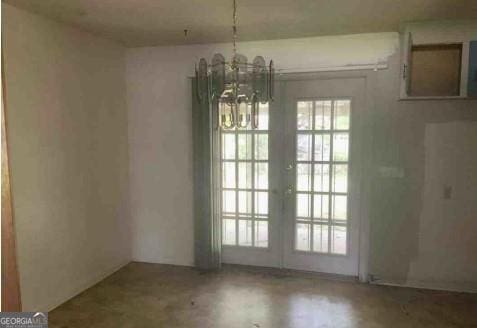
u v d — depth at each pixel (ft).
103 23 10.75
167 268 14.06
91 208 12.44
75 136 11.60
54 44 10.65
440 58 11.07
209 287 12.36
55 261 10.95
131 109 14.29
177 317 10.45
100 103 12.73
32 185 10.05
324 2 8.94
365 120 12.20
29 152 9.93
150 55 13.87
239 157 13.67
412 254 12.19
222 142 13.75
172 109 13.88
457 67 10.99
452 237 11.84
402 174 12.02
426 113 11.64
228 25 10.90
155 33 11.87
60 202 11.07
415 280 12.25
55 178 10.85
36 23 10.02
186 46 13.47
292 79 12.78
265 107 13.21
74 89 11.49
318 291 11.98
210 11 9.61
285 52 12.66
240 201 13.88
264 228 13.76
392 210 12.21
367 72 11.98
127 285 12.58
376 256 12.48
